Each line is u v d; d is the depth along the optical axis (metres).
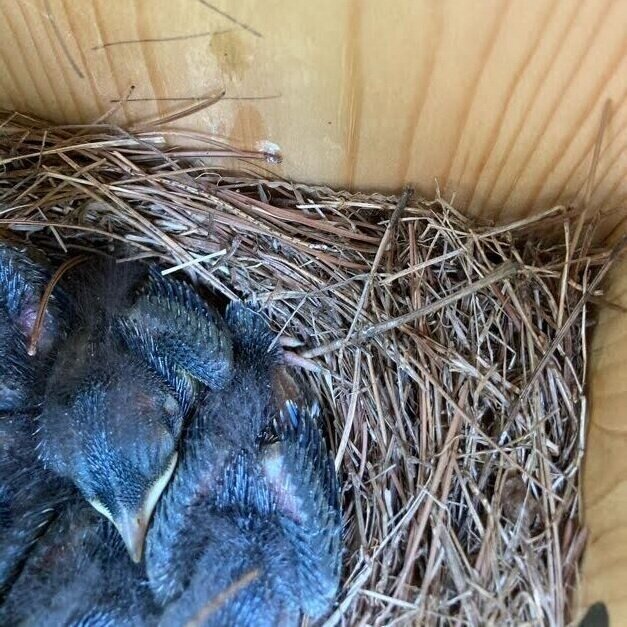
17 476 0.07
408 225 0.07
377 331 0.07
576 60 0.05
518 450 0.07
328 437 0.08
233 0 0.06
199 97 0.07
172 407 0.07
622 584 0.06
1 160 0.07
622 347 0.06
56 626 0.06
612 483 0.06
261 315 0.08
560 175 0.07
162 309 0.08
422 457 0.07
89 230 0.08
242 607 0.07
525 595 0.06
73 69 0.07
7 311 0.08
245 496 0.07
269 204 0.08
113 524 0.07
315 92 0.06
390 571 0.07
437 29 0.05
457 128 0.06
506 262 0.07
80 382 0.07
